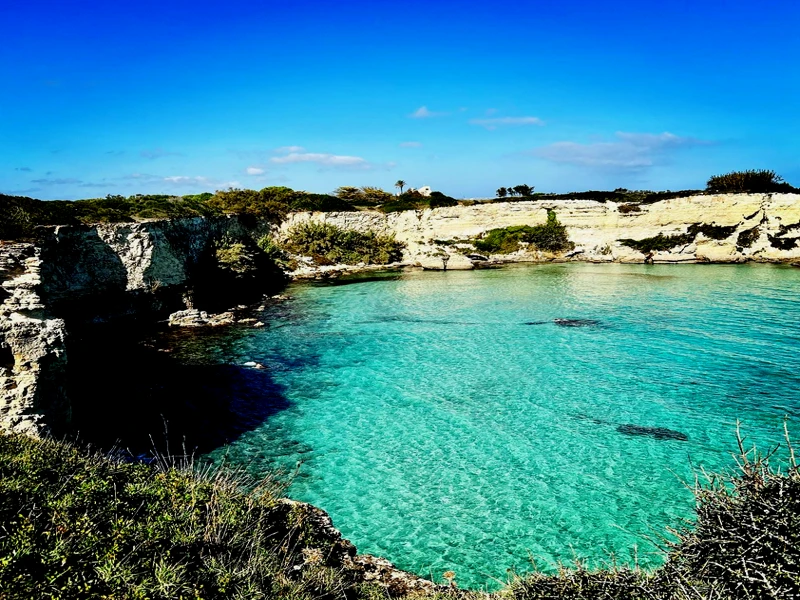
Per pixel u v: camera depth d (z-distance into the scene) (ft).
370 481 53.88
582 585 24.91
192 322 125.29
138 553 24.89
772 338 101.40
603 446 60.49
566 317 125.39
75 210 128.16
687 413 68.74
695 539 23.93
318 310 142.00
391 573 36.70
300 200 281.54
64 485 28.84
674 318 120.57
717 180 251.19
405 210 288.30
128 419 67.92
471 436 63.72
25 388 52.26
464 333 113.09
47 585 20.97
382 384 82.07
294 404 74.38
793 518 20.65
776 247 211.00
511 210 260.62
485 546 43.47
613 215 242.37
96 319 114.32
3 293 60.70
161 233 135.03
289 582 27.45
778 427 63.93
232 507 32.50
